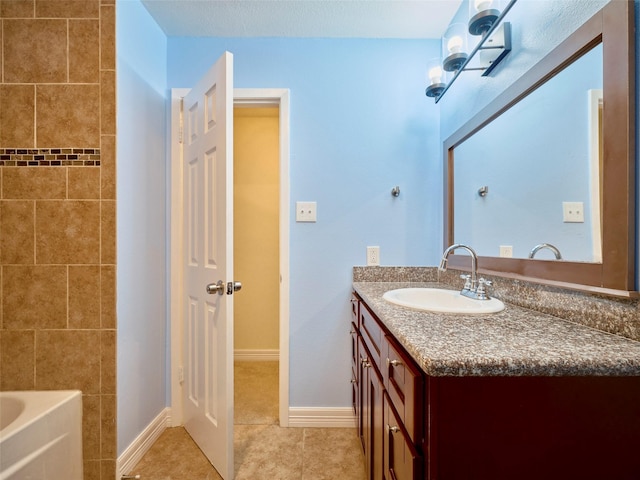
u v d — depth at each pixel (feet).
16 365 4.28
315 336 5.87
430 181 5.97
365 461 4.33
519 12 3.58
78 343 4.31
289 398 5.82
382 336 3.15
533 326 2.67
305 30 5.75
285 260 5.84
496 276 3.93
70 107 4.29
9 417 4.01
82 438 4.27
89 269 4.32
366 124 5.95
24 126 4.28
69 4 4.28
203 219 4.99
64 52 4.28
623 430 1.95
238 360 9.10
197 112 5.22
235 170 9.13
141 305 5.00
